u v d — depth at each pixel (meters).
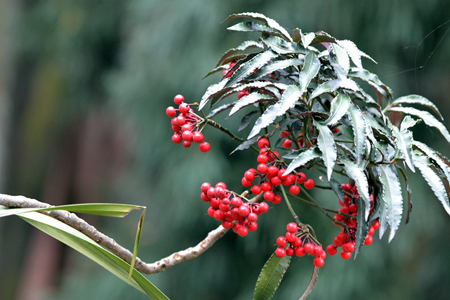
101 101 5.04
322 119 1.14
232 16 1.16
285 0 2.95
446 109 2.89
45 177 5.50
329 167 1.10
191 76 2.98
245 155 3.00
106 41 4.82
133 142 3.44
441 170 1.15
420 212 2.78
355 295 2.69
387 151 1.14
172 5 3.21
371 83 1.19
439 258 3.05
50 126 5.39
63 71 4.94
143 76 3.23
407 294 2.94
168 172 3.06
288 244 1.17
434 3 2.71
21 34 4.98
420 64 2.86
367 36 2.84
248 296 2.99
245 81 1.15
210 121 1.17
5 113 5.34
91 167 5.36
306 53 1.14
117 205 1.11
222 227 1.17
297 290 2.73
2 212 1.10
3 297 5.19
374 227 1.18
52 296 3.65
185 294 3.16
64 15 4.80
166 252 3.20
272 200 1.16
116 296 3.16
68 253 5.30
